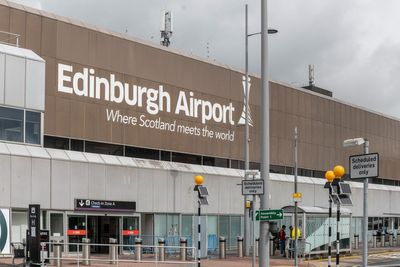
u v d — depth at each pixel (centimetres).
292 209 3256
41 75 2914
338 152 5262
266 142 1752
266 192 1736
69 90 3136
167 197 3519
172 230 3534
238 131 4200
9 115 2767
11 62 2783
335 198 2292
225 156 4075
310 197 4728
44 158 2856
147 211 3384
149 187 3416
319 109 5059
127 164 3306
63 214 2925
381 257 3547
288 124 4675
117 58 3412
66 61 3136
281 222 3938
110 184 3194
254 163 4312
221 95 4088
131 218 3309
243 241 3375
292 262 2903
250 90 4344
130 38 3509
